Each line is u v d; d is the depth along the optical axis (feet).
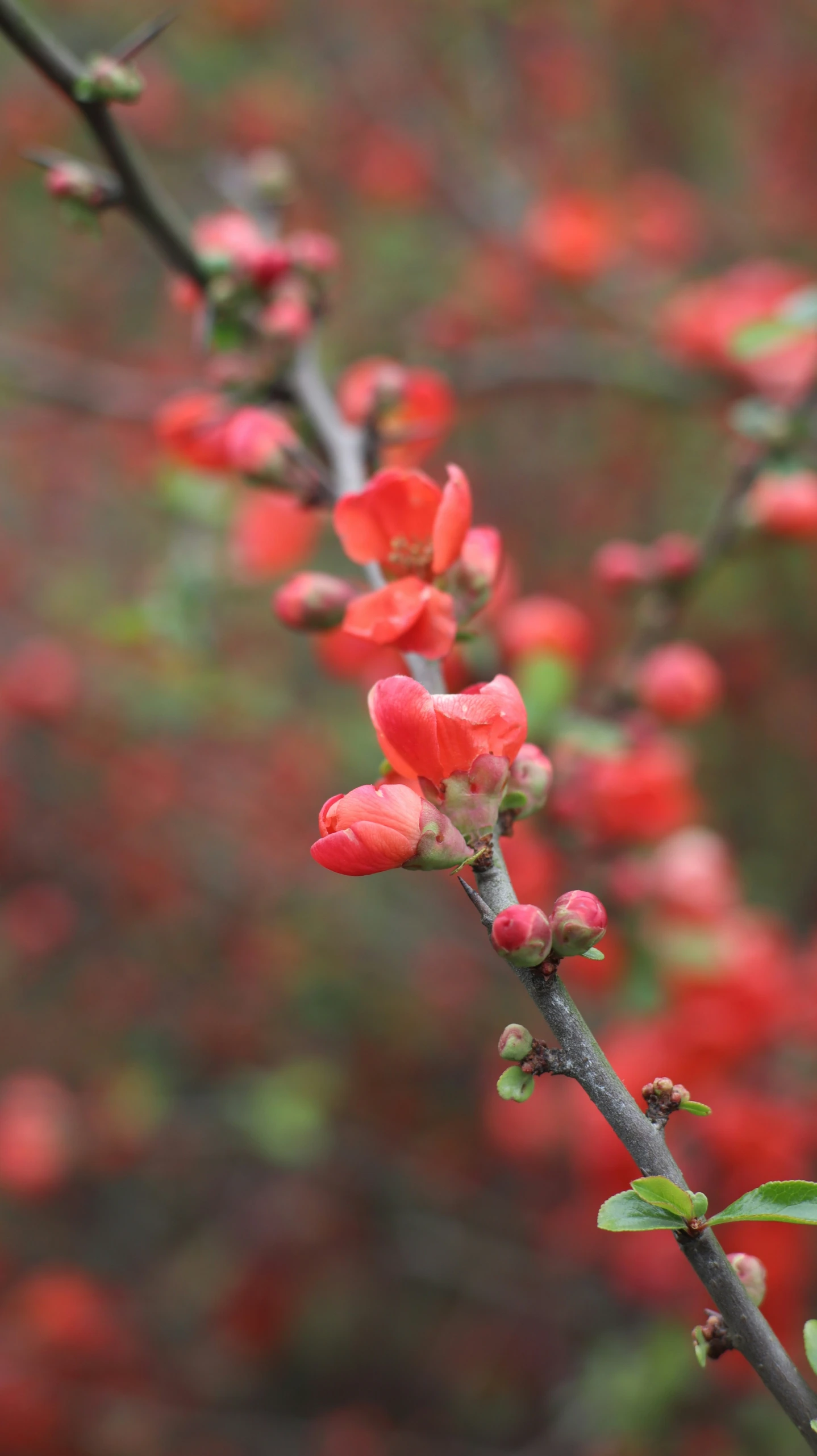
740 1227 9.97
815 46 18.72
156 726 16.49
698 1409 11.74
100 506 21.53
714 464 18.34
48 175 6.57
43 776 18.01
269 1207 15.88
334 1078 14.01
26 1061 17.69
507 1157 14.89
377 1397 15.26
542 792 4.17
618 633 17.22
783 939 13.35
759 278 13.19
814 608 16.98
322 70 19.69
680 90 19.71
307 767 17.26
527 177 18.80
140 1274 16.72
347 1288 15.38
